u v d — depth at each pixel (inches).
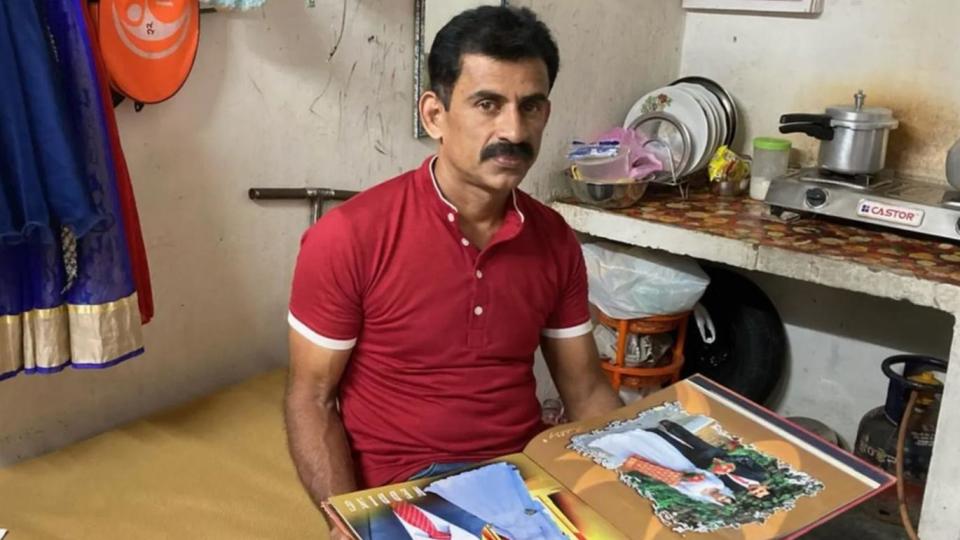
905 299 74.5
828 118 87.4
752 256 83.0
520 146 51.7
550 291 59.0
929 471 74.4
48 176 55.5
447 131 53.4
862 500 42.9
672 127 100.1
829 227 88.4
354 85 79.5
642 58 106.9
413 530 40.6
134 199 64.5
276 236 78.1
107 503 60.7
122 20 60.6
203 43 68.5
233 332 77.5
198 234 72.5
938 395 87.5
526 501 42.9
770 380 105.5
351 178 81.8
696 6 107.8
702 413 50.6
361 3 77.9
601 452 46.9
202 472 64.9
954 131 92.9
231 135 72.4
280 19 72.7
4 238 54.2
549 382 106.5
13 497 60.6
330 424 56.1
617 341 96.4
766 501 42.7
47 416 67.2
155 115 67.2
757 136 107.8
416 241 54.6
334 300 54.4
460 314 55.5
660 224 89.5
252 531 59.1
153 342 72.0
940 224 80.4
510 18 51.7
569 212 96.8
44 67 54.2
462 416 57.0
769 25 104.0
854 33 98.0
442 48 52.5
